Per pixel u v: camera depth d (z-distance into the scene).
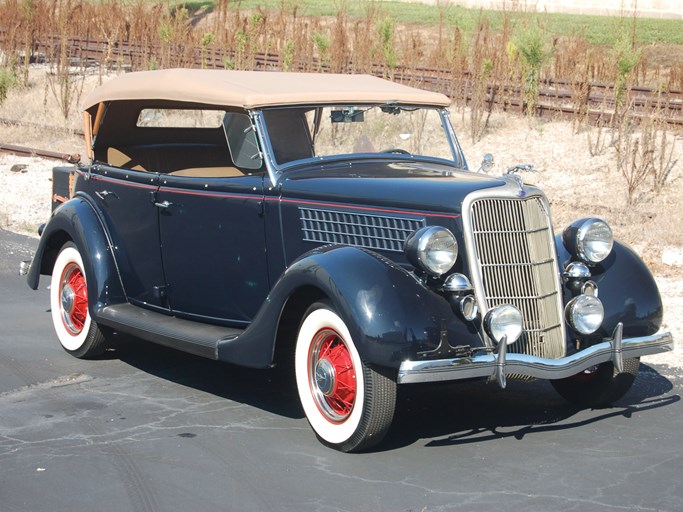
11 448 4.54
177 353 6.44
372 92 5.56
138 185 5.84
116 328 5.79
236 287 5.37
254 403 5.33
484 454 4.51
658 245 9.46
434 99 5.79
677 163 12.20
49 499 3.93
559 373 4.53
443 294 4.48
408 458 4.45
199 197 5.45
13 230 10.88
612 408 5.29
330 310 4.50
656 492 4.01
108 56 20.64
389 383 4.34
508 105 15.14
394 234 4.68
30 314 7.42
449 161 5.73
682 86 15.16
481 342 4.48
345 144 5.48
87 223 6.10
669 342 5.04
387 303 4.26
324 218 4.91
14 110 18.53
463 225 4.48
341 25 17.34
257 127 5.16
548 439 4.73
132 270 6.01
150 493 4.00
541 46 14.64
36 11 24.23
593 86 15.44
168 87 5.64
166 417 5.05
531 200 4.70
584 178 12.13
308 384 4.69
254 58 18.11
